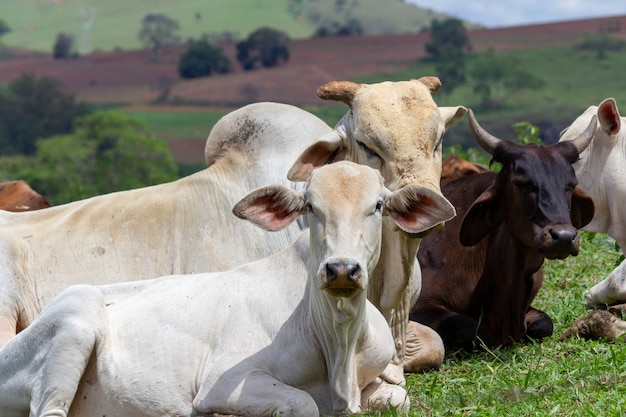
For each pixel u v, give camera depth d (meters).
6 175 64.25
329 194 6.84
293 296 7.40
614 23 148.38
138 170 63.72
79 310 7.38
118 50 192.25
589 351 8.59
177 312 7.50
